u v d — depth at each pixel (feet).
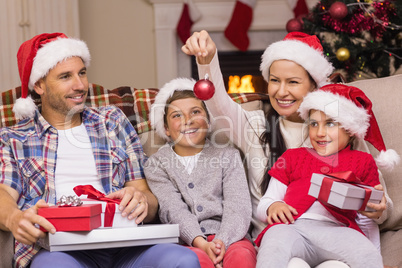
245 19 15.40
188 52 5.85
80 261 5.09
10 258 5.64
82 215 4.81
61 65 6.04
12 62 12.11
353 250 5.02
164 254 4.86
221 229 5.68
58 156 6.04
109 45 15.24
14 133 6.02
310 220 5.50
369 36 10.54
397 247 5.98
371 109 5.99
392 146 6.40
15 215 4.99
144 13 15.40
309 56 6.07
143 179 6.32
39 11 12.52
